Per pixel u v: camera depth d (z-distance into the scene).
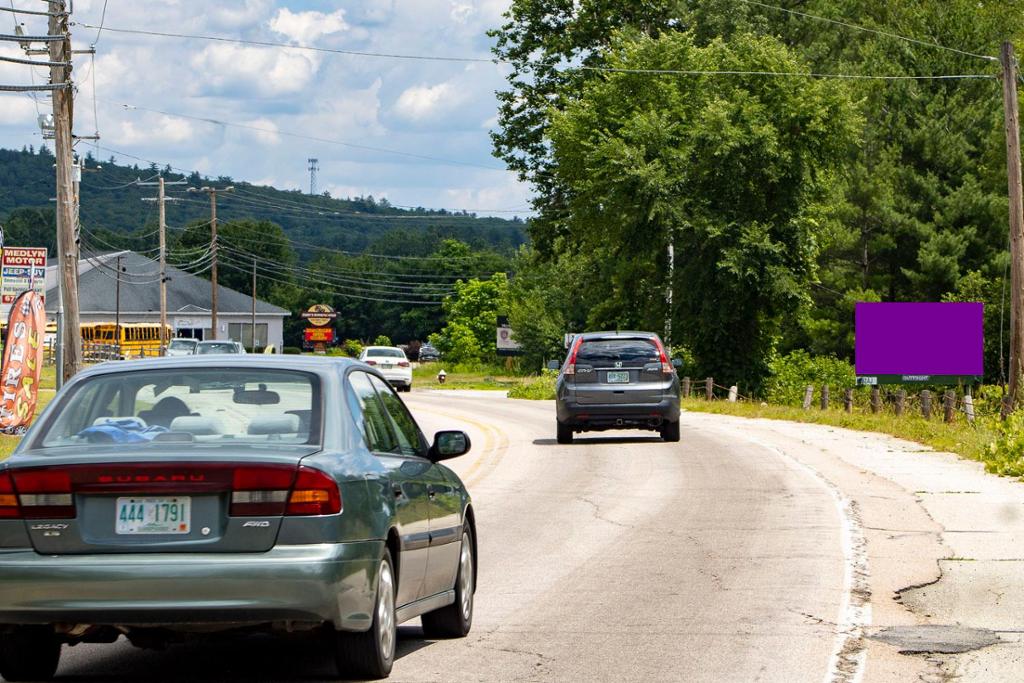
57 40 44.97
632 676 11.02
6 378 37.47
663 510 23.48
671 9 93.50
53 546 9.63
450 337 196.88
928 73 105.69
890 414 53.22
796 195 77.50
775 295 74.94
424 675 11.03
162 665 11.49
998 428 37.84
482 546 19.34
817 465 31.50
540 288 153.75
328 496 9.77
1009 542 19.27
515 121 95.44
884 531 20.50
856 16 111.12
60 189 45.25
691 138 77.81
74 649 12.30
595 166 81.31
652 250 78.56
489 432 45.75
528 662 11.59
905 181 103.69
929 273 101.31
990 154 101.88
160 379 10.91
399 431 12.28
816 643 12.42
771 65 78.56
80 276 160.62
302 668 11.32
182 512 9.67
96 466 9.64
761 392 79.25
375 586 10.17
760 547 18.95
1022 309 47.03
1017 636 12.73
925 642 12.45
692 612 14.09
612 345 37.78
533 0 94.62
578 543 19.59
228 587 9.51
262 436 10.38
